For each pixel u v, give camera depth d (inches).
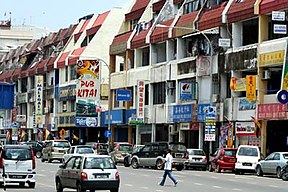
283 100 1761.8
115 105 2992.1
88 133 3412.9
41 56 4050.2
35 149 2903.5
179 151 1988.2
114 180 1088.2
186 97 2326.5
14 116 4237.2
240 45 2103.8
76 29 3686.0
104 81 3255.4
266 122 1958.7
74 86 3390.7
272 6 1908.2
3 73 4690.0
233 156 1854.1
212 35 2247.8
